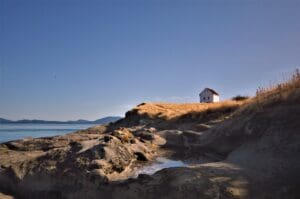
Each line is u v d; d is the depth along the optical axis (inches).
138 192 438.9
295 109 530.3
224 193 380.2
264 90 727.1
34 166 583.8
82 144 616.4
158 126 1069.8
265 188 379.2
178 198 400.2
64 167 550.6
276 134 491.2
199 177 413.4
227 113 938.1
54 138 877.8
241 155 488.7
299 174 386.9
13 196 553.3
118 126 1280.8
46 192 530.9
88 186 496.7
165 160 594.6
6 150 792.9
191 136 719.7
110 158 548.1
